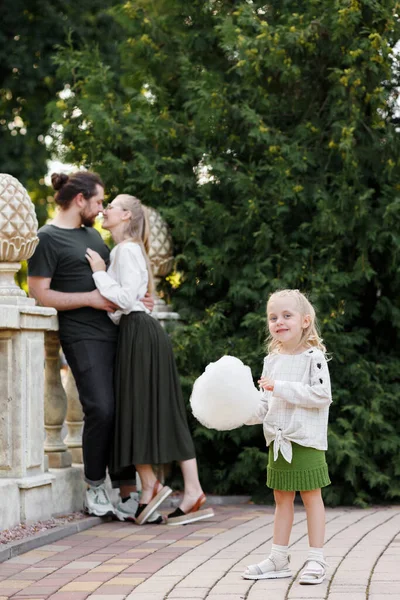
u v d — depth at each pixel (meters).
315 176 8.84
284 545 5.01
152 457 6.99
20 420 6.45
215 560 5.49
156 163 9.14
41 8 17.97
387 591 4.54
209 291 9.27
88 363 7.06
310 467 4.95
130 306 7.05
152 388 7.08
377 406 8.21
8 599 4.62
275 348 5.25
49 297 7.06
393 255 8.44
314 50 8.73
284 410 5.02
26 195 6.63
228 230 9.00
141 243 7.32
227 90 9.16
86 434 7.08
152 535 6.50
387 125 8.70
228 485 8.59
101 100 9.49
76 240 7.24
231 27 8.77
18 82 18.12
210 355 8.59
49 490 6.77
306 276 8.55
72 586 4.88
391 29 8.45
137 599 4.54
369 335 9.02
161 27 9.81
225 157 9.27
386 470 8.30
